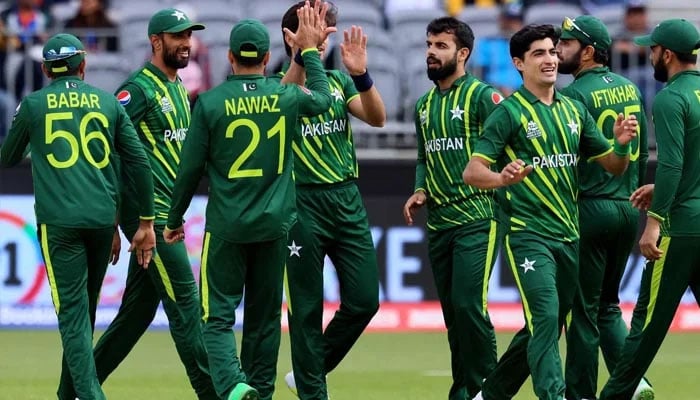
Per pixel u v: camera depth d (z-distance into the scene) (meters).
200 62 55.19
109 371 33.62
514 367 30.83
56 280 29.58
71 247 29.61
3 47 56.41
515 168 27.95
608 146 30.06
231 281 29.83
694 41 30.05
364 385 40.38
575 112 29.78
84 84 30.34
